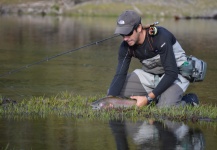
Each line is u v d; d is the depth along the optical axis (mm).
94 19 37344
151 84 9594
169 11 39031
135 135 7629
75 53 19094
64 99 10156
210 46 21188
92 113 8914
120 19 8984
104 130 7891
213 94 11516
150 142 7285
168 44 9133
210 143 7273
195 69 9469
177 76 9234
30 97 10633
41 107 9359
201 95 11383
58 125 8172
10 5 41531
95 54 18906
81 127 8062
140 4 39781
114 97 9273
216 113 8922
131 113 8930
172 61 9148
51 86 12156
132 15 8953
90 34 26234
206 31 28344
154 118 8703
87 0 42062
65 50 19781
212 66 15969
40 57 17734
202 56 18188
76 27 30328
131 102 9211
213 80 13430
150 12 38719
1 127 7984
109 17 39531
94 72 14609
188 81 9539
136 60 17031
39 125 8148
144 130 7922
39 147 6965
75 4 42062
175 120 8594
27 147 6961
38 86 12117
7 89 11617
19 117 8680
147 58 9344
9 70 14680
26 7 41594
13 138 7383
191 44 21734
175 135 7648
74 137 7477
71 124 8234
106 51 19922
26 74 13930
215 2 40406
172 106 9180
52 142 7211
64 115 8867
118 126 8141
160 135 7637
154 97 9195
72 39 23844
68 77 13578
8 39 23312
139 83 9641
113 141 7305
